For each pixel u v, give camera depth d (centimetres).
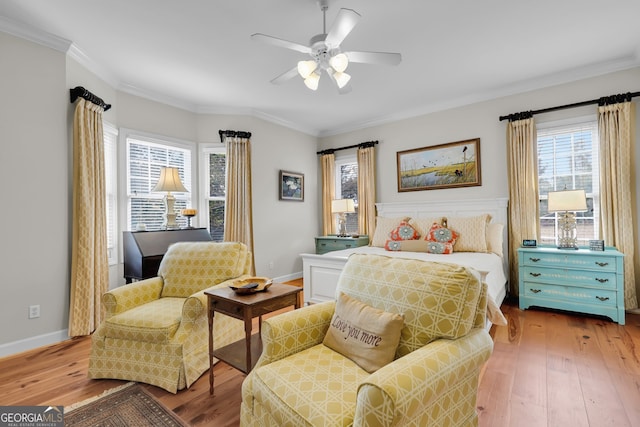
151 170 400
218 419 172
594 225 356
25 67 261
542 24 264
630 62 325
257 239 476
